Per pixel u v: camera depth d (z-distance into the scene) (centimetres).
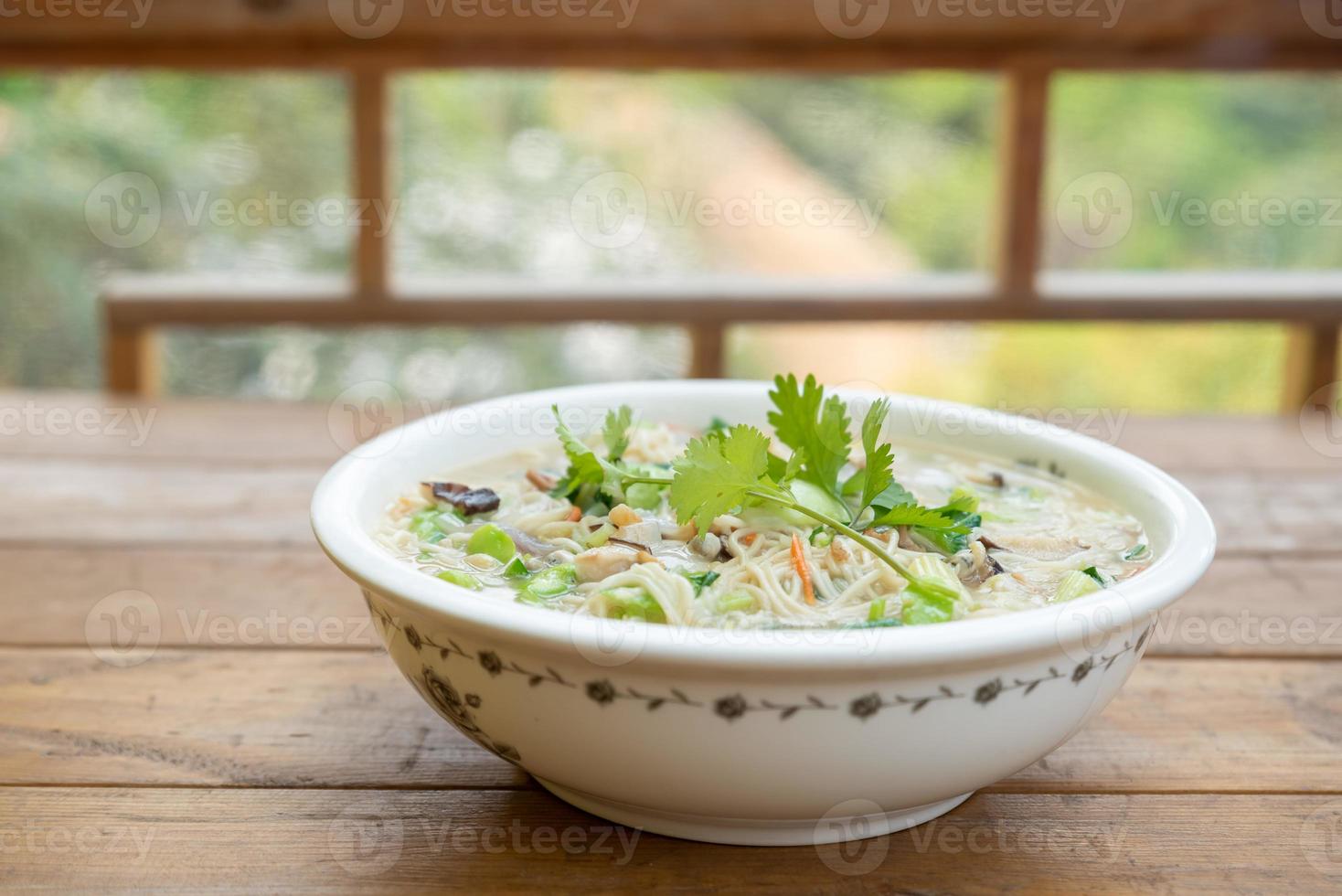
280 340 506
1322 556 167
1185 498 111
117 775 111
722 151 611
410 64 265
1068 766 115
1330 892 97
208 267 515
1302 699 129
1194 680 133
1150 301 277
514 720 90
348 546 96
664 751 86
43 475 194
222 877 97
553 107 589
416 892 95
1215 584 158
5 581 154
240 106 518
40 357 507
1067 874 98
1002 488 131
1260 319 278
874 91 625
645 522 114
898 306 277
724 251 611
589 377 532
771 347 601
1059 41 267
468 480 132
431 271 538
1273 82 596
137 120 511
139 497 185
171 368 499
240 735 119
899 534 113
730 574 105
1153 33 265
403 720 122
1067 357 600
